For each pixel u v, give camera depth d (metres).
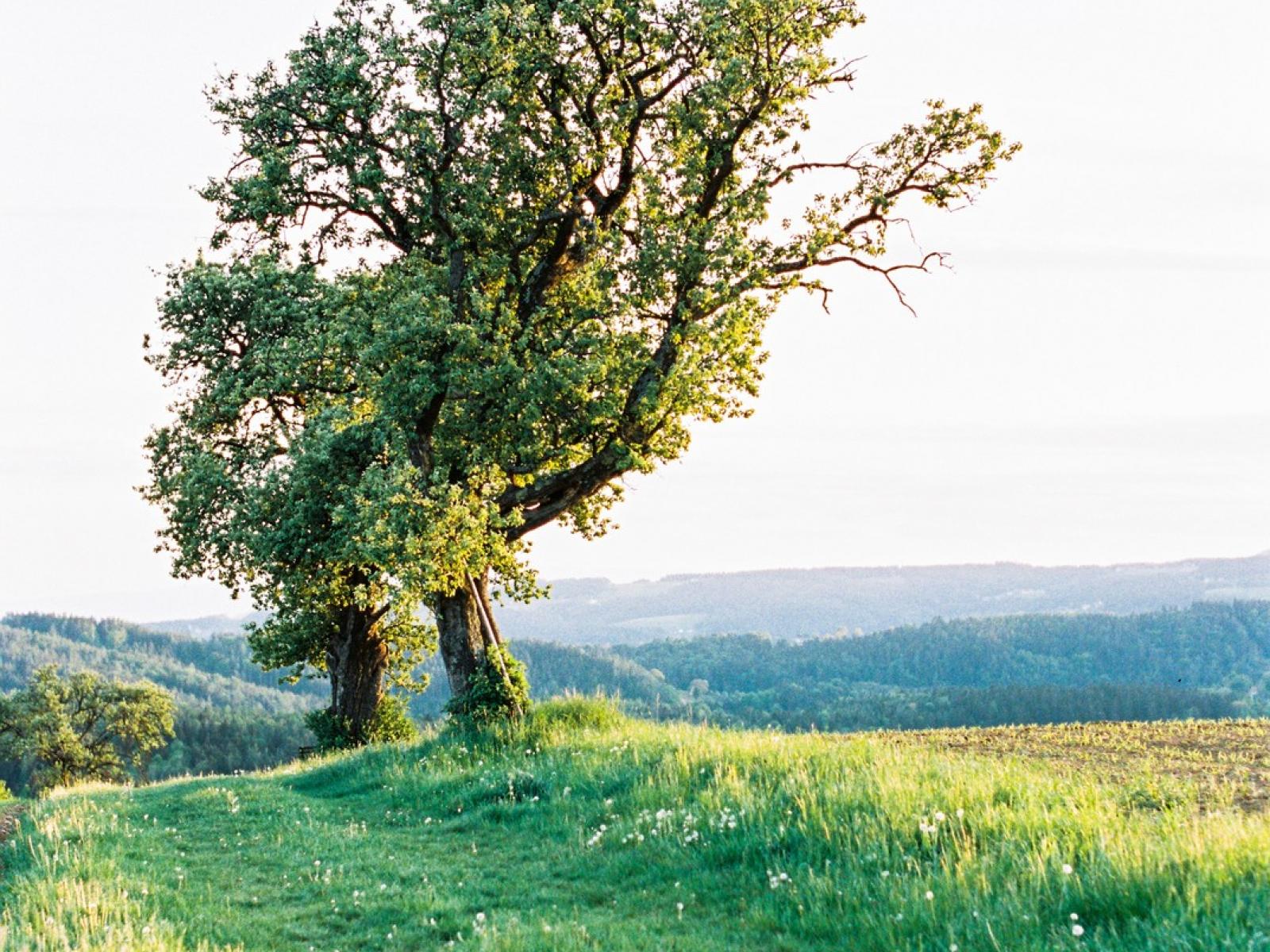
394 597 21.31
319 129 25.00
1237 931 6.85
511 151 24.30
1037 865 8.81
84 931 8.52
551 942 8.51
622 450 22.77
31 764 126.50
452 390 23.61
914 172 22.77
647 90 24.72
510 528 24.59
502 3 22.20
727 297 21.47
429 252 25.97
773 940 8.70
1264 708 196.75
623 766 15.73
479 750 19.75
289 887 11.55
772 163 23.30
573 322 24.16
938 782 12.05
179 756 171.88
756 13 22.03
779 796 12.41
